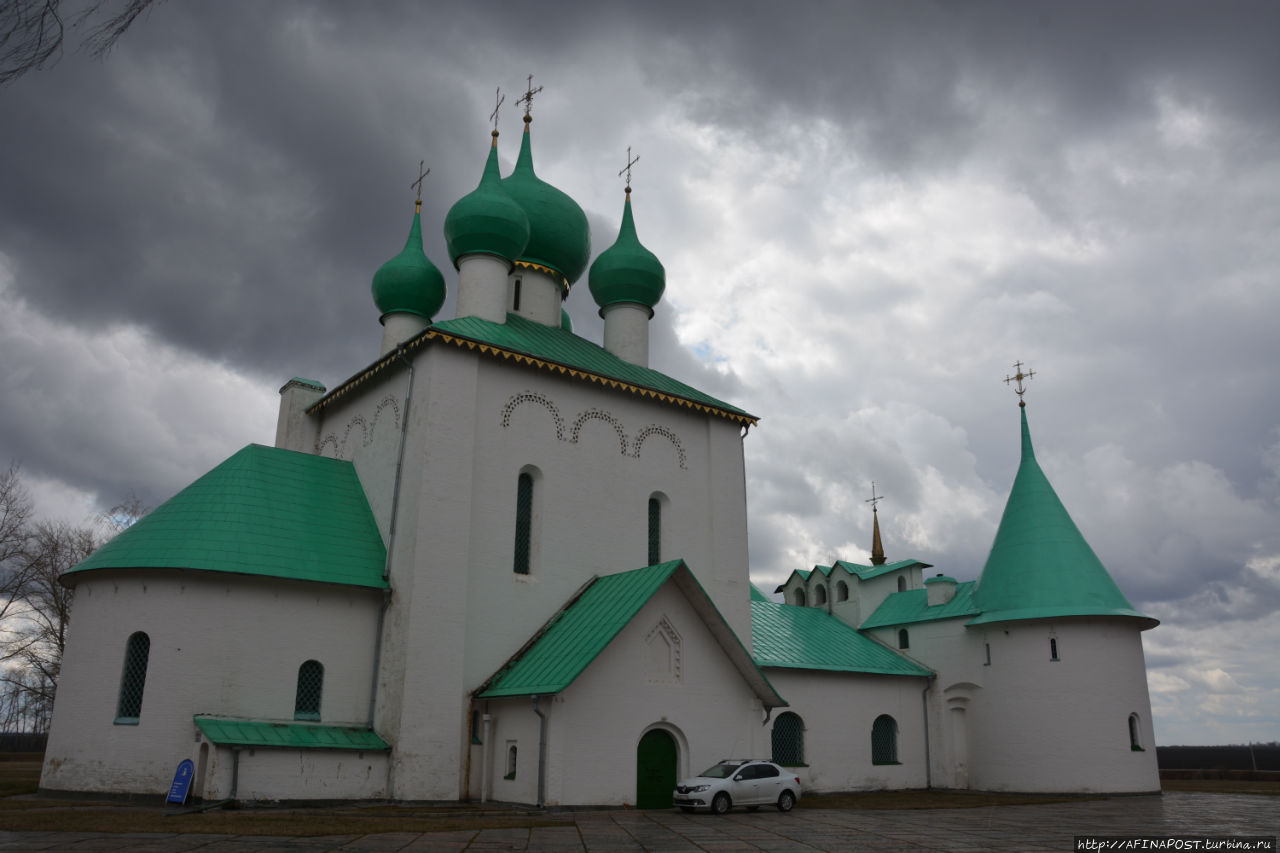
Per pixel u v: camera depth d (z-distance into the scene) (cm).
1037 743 3069
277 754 2002
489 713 2272
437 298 3159
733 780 2156
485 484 2461
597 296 3375
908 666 3438
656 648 2322
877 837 1647
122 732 2028
